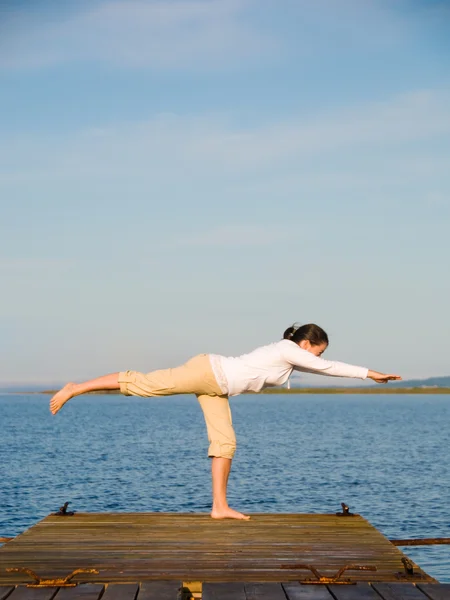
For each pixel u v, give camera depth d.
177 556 5.30
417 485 20.83
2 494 19.03
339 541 5.78
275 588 4.45
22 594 4.30
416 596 4.25
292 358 6.46
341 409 117.12
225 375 6.46
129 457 29.31
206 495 18.66
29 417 79.81
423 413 95.56
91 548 5.55
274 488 20.02
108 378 6.59
